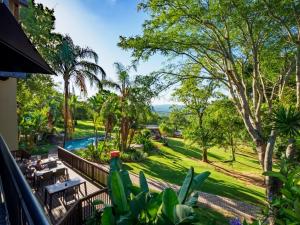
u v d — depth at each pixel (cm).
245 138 2123
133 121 2248
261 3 812
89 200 658
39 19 1802
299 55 951
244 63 1233
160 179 1659
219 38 1020
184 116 2512
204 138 2289
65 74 1936
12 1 655
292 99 1211
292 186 241
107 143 2323
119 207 229
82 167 1173
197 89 1630
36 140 2328
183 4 905
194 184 256
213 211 1141
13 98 680
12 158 198
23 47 349
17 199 166
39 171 946
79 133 3650
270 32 970
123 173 293
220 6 844
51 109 2652
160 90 1151
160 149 3009
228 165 2448
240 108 1195
